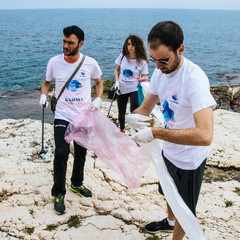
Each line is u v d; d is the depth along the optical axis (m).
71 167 5.45
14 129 7.25
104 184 5.05
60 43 60.72
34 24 138.75
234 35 93.12
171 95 2.98
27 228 4.09
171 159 3.21
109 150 4.24
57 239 3.90
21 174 5.19
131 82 6.40
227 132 7.34
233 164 5.95
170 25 2.64
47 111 15.32
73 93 4.26
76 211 4.38
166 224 3.96
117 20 193.75
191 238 3.08
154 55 2.71
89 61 4.36
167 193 3.17
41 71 30.83
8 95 19.44
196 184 3.18
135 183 4.24
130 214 4.36
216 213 4.48
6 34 81.12
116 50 51.50
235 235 4.04
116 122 8.09
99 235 3.97
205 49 57.25
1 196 4.69
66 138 4.16
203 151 3.12
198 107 2.70
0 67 32.94
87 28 112.81
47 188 4.84
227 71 34.91
